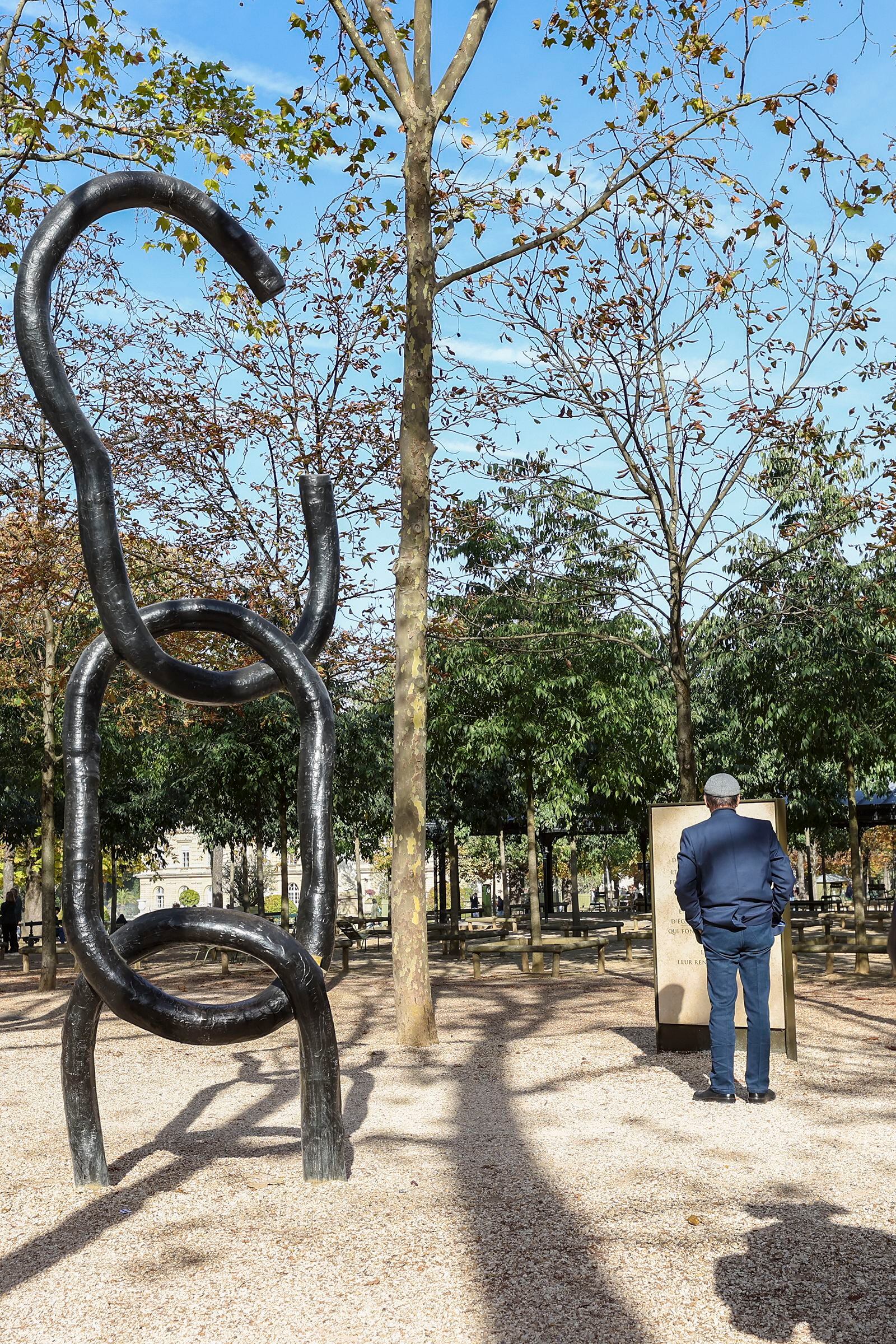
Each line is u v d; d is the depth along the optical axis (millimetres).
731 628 15180
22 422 14203
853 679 15273
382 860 49750
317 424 14180
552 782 17328
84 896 4770
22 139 9570
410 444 9227
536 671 16312
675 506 12828
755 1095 6332
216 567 14148
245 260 5488
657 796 22031
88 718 4945
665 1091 6672
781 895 6434
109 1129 6168
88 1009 5004
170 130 10375
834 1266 3695
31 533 13430
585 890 68375
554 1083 7070
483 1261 3867
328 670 15016
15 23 9094
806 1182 4660
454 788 23328
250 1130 6043
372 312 12750
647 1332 3258
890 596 14781
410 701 9094
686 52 11102
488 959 19156
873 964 15734
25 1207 4672
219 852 29078
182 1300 3631
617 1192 4598
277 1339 3320
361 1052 8594
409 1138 5695
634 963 17438
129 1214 4543
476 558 16547
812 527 14578
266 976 15375
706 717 21281
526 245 10586
